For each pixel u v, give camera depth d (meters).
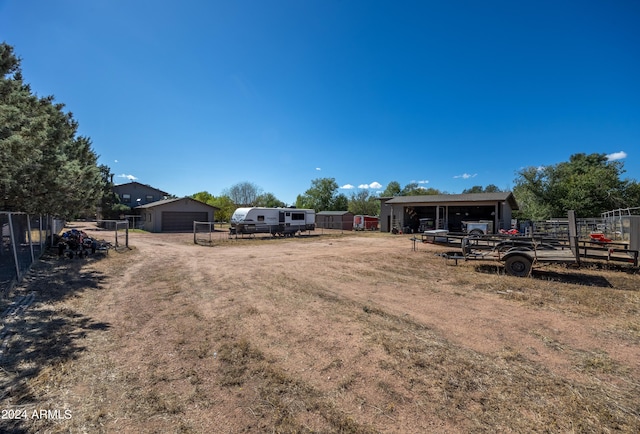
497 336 4.07
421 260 10.94
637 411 2.50
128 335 4.07
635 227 8.46
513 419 2.40
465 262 10.29
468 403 2.61
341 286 6.97
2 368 3.10
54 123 8.63
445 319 4.73
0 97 6.28
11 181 7.10
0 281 5.95
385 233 27.59
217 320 4.69
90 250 12.17
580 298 5.84
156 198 46.69
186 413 2.46
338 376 3.05
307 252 13.56
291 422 2.36
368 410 2.52
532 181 32.12
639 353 3.57
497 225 22.08
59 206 10.50
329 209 57.81
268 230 22.64
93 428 2.26
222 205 44.25
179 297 6.03
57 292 6.16
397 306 5.42
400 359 3.41
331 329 4.32
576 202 28.03
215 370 3.15
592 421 2.38
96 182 15.78
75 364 3.23
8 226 6.41
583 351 3.62
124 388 2.80
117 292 6.38
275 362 3.34
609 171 28.42
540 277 7.81
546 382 2.94
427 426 2.32
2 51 6.20
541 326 4.43
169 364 3.27
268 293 6.34
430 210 29.64
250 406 2.56
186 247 15.84
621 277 7.73
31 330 4.14
